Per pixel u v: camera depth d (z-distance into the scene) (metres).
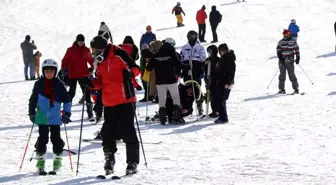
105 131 13.80
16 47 52.59
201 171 13.80
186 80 24.36
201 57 24.22
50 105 14.23
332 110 23.95
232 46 49.81
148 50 22.52
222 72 21.95
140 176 13.37
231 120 22.69
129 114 13.74
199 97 23.77
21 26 61.84
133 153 13.77
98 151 17.42
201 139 19.05
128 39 25.41
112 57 13.70
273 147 17.09
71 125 22.44
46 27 61.66
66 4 72.62
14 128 21.97
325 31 55.78
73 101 29.56
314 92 29.75
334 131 19.38
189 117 24.00
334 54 43.97
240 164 14.53
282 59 29.59
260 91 30.89
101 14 67.88
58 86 14.28
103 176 13.24
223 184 12.28
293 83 29.53
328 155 15.50
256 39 52.78
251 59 43.25
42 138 14.27
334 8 67.50
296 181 12.39
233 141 18.52
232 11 67.25
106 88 13.70
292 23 49.38
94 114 24.98
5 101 29.89
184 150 17.22
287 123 21.39
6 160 16.27
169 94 22.67
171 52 21.80
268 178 12.77
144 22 63.03
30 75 39.38
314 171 13.45
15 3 73.31
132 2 74.38
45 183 12.92
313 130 19.72
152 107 26.72
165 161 15.55
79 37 23.00
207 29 60.12
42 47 51.47
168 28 59.69
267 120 22.27
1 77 40.41
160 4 73.44
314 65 39.53
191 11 69.00
